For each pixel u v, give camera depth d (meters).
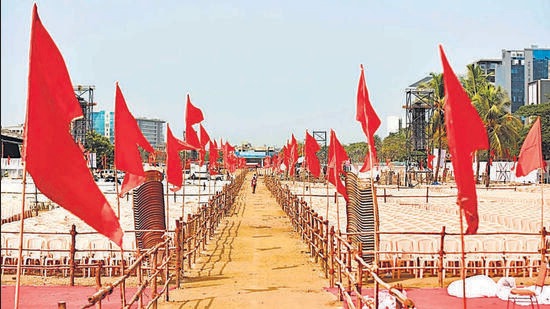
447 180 72.50
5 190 44.59
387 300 12.65
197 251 21.22
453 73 8.61
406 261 16.58
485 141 8.58
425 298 13.70
